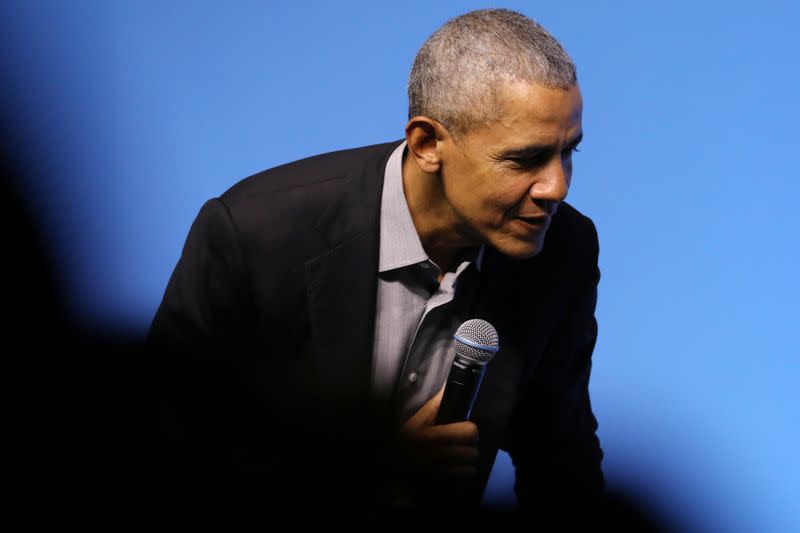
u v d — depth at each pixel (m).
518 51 4.29
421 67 4.57
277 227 5.07
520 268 5.38
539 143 4.29
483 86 4.30
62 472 1.72
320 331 5.13
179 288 5.18
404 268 5.11
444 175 4.62
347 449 2.39
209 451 2.24
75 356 1.76
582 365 5.91
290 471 2.29
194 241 5.20
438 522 3.30
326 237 5.07
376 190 5.07
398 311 5.20
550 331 5.54
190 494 1.98
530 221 4.53
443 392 4.66
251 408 2.38
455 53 4.42
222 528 2.06
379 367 5.27
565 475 5.97
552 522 2.98
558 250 5.48
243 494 2.18
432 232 5.03
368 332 5.10
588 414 6.15
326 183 5.16
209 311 5.14
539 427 6.00
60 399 1.73
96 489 1.75
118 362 1.81
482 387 5.36
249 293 5.17
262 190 5.21
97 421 1.76
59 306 1.77
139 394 1.84
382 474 2.55
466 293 5.30
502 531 3.08
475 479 5.42
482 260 5.30
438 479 4.17
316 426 2.36
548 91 4.26
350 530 2.40
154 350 2.46
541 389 5.88
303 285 5.11
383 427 2.49
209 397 2.40
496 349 4.62
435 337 5.32
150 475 1.86
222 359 2.48
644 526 2.52
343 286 5.09
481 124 4.34
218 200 5.23
